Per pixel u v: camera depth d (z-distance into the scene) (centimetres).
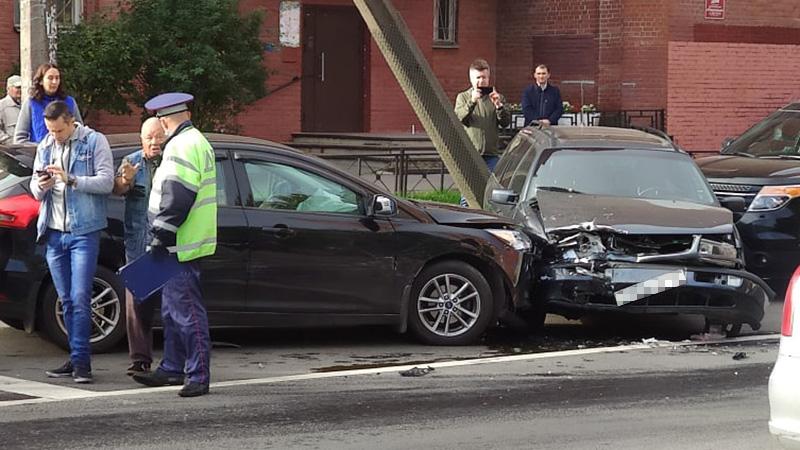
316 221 1262
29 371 1155
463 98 1916
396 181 2303
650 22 3073
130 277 1045
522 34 3272
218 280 1228
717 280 1326
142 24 2155
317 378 1137
